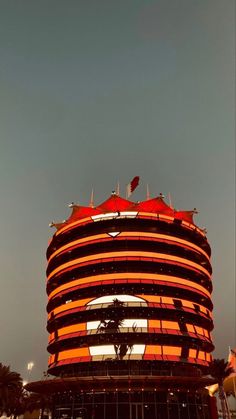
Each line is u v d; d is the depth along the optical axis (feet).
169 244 196.24
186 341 177.58
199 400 163.73
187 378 144.66
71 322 181.98
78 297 187.11
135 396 150.10
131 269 186.09
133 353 160.66
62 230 216.13
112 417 146.00
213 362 192.24
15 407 241.14
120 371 160.04
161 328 168.55
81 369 164.76
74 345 175.11
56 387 162.50
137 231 195.62
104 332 165.78
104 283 178.81
